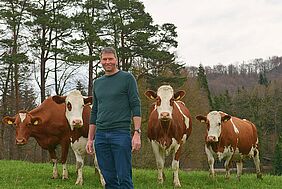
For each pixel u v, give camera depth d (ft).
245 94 232.94
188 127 45.93
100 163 24.31
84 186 39.52
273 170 167.63
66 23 102.53
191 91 134.31
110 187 24.34
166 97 40.47
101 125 23.98
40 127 45.39
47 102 46.32
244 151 50.34
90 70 112.98
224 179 49.06
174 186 41.50
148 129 43.80
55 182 42.37
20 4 105.19
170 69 124.67
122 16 115.55
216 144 47.14
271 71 434.30
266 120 214.90
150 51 114.52
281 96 225.15
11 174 47.75
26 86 121.60
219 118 46.50
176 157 42.65
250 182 48.14
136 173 53.31
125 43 115.03
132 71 116.78
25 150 143.64
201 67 209.15
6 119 45.60
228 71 417.28
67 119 41.29
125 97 23.93
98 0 110.11
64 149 45.14
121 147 23.48
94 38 103.76
